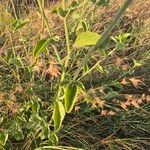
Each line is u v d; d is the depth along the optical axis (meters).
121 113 0.69
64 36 0.76
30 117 0.57
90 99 0.59
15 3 0.92
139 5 0.91
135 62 0.64
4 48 0.70
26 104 0.60
